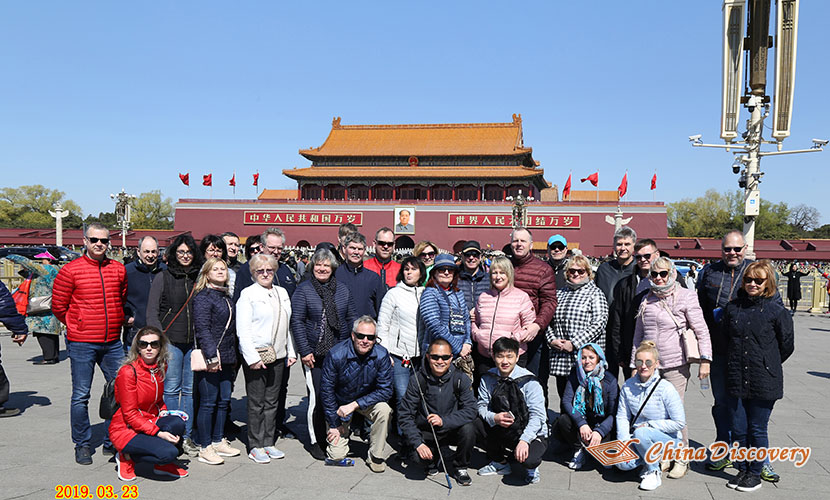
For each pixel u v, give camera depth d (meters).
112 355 6.62
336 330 6.84
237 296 7.38
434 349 5.90
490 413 6.02
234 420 8.08
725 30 18.77
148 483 5.61
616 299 7.00
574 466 6.25
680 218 95.75
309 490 5.51
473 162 61.16
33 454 6.32
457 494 5.48
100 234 6.36
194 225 61.69
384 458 6.12
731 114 19.05
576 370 6.50
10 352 12.84
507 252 8.08
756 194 19.47
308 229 60.06
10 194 99.19
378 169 61.72
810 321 21.08
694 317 6.18
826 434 7.31
